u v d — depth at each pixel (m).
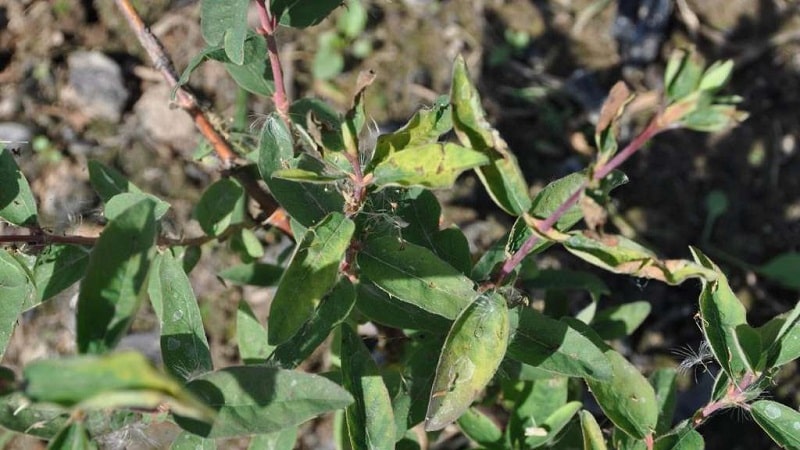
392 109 1.00
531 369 0.64
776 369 0.60
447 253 0.62
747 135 0.99
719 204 0.96
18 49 1.00
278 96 0.64
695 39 1.04
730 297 0.59
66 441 0.51
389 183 0.55
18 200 0.60
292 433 0.63
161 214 0.59
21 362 0.86
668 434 0.61
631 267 0.55
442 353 0.57
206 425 0.54
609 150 0.52
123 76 0.99
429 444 0.78
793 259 0.92
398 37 1.04
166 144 0.97
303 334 0.58
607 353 0.61
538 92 1.02
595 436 0.60
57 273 0.60
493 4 1.06
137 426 0.56
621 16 1.04
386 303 0.63
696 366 0.77
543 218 0.57
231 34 0.58
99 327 0.51
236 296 0.91
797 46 1.03
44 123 0.97
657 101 0.98
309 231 0.56
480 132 0.56
